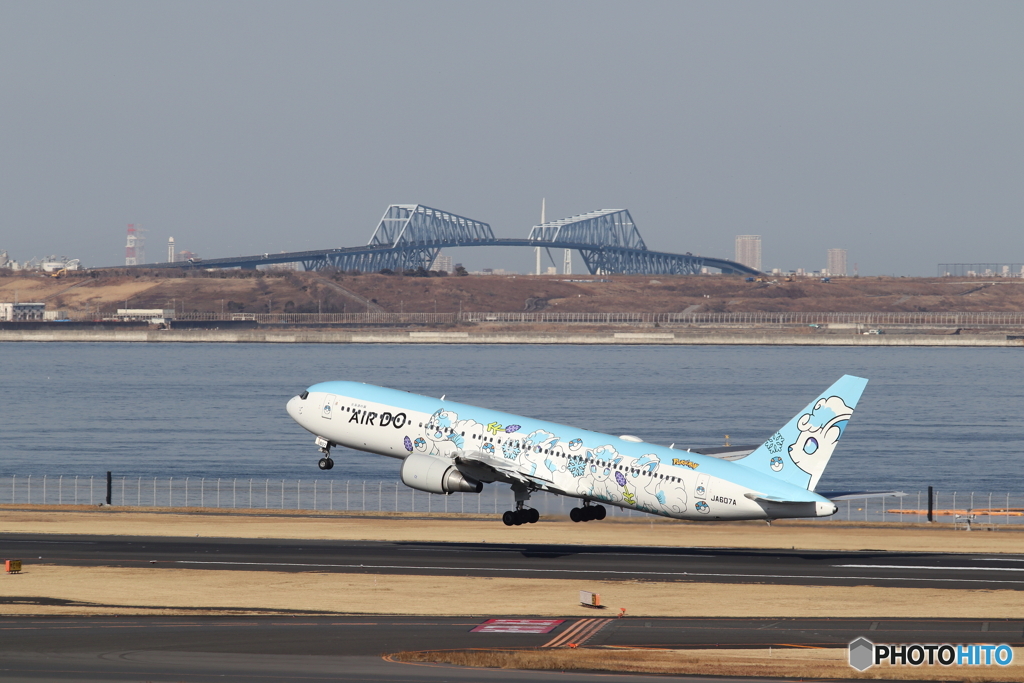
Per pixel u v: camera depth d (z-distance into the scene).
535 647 182.25
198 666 166.62
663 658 173.62
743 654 177.62
